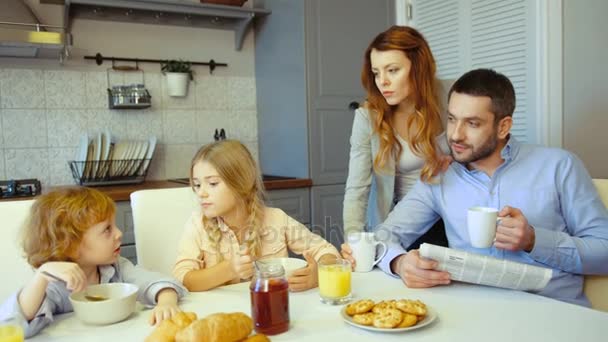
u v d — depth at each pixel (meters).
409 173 1.66
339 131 2.86
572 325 0.88
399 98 1.54
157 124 2.94
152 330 0.92
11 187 2.35
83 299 1.01
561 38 2.26
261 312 0.87
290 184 2.67
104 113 2.79
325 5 2.78
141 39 2.88
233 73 3.15
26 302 0.92
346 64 2.86
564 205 1.29
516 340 0.82
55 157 2.69
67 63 2.70
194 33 3.02
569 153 1.33
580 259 1.18
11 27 2.32
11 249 1.22
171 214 1.48
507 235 1.10
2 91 2.56
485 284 1.12
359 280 1.20
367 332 0.87
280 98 2.97
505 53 2.46
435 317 0.91
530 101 2.35
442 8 2.78
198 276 1.19
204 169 1.32
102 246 1.10
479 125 1.25
